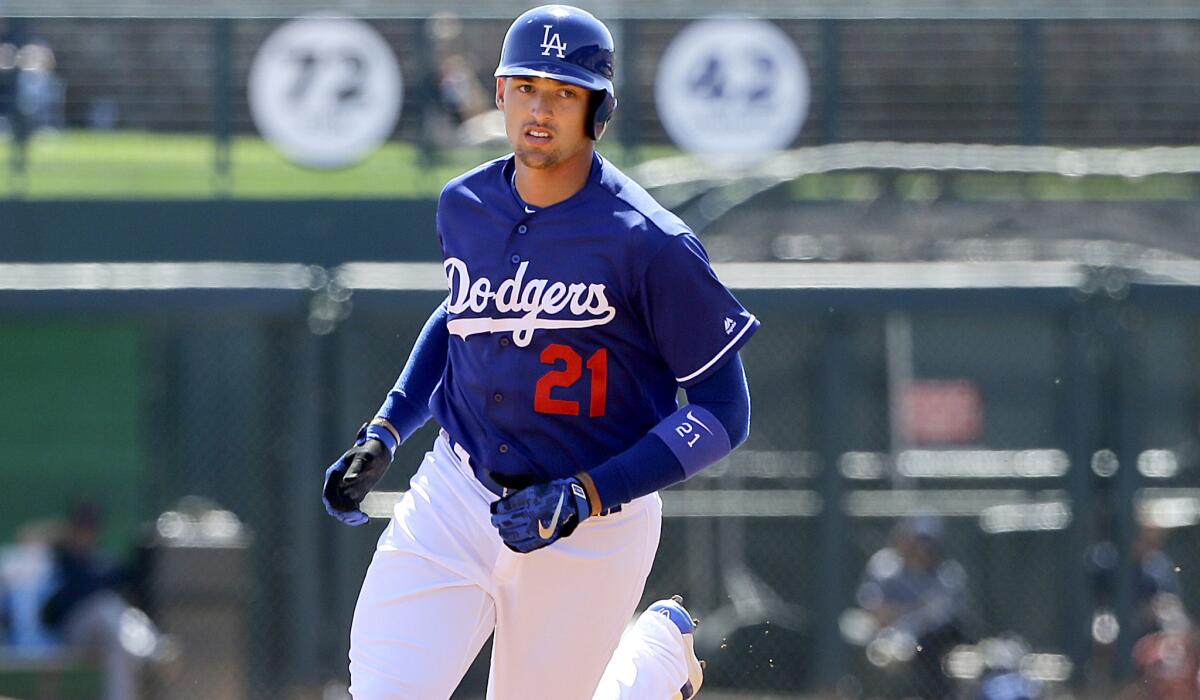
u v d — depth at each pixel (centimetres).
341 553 2561
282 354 2588
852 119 3816
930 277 2611
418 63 3906
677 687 1227
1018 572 2627
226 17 3916
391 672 1071
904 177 3169
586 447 1066
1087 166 3272
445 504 1095
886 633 2561
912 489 2712
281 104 3700
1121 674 2512
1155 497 2595
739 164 3569
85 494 2558
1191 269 2622
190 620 2530
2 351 2570
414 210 3784
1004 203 2984
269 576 2552
